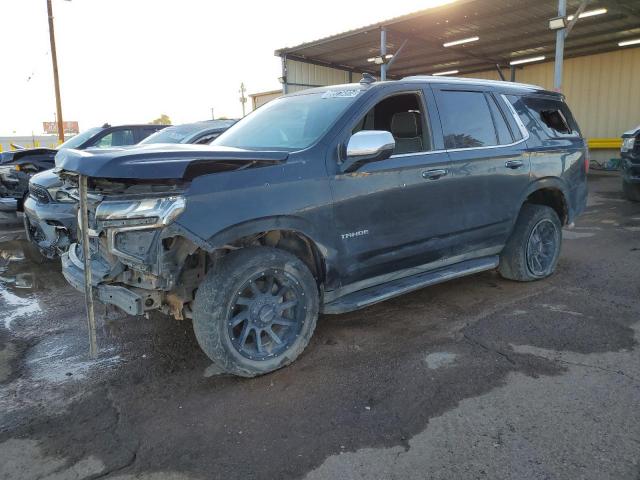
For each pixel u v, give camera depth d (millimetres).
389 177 3668
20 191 8859
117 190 2971
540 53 19547
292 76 19406
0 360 3656
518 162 4641
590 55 19688
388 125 4250
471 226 4340
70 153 3014
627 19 15070
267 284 3211
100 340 3975
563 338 3711
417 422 2709
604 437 2514
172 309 3244
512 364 3330
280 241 3447
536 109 5086
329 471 2340
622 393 2922
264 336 3357
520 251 4930
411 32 16062
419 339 3783
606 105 19469
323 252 3361
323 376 3254
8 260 6879
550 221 5066
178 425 2762
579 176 5387
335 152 3426
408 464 2369
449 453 2436
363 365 3391
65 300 5039
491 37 16844
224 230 2895
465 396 2951
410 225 3855
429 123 4047
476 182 4297
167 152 2820
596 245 6805
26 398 3104
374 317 4266
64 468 2426
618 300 4520
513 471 2289
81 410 2951
